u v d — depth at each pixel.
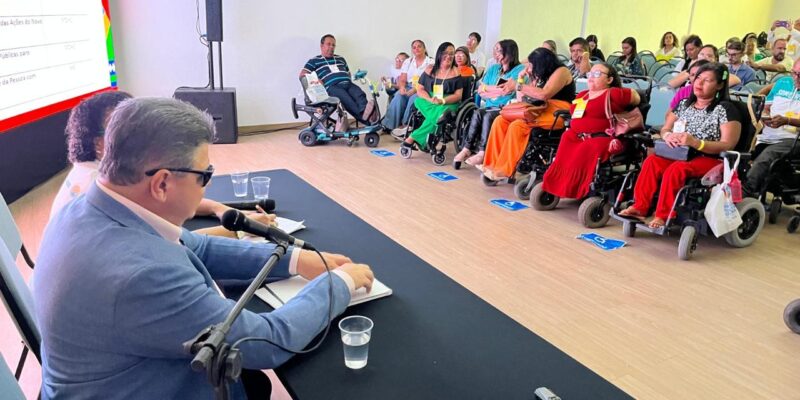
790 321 2.38
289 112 6.78
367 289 1.25
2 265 1.22
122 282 0.84
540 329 2.37
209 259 1.30
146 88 5.94
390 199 4.14
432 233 3.47
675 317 2.51
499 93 4.91
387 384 0.94
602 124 3.70
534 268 2.99
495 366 1.00
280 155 5.45
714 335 2.36
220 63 5.83
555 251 3.24
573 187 3.72
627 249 3.31
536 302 2.61
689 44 6.39
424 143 5.38
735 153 3.07
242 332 0.92
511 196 4.32
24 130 4.03
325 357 1.02
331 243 1.56
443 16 7.53
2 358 0.93
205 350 0.74
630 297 2.69
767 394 1.98
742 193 3.36
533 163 4.34
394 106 6.27
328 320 1.10
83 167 1.48
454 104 5.29
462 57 5.36
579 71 5.50
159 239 0.94
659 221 3.30
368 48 7.06
